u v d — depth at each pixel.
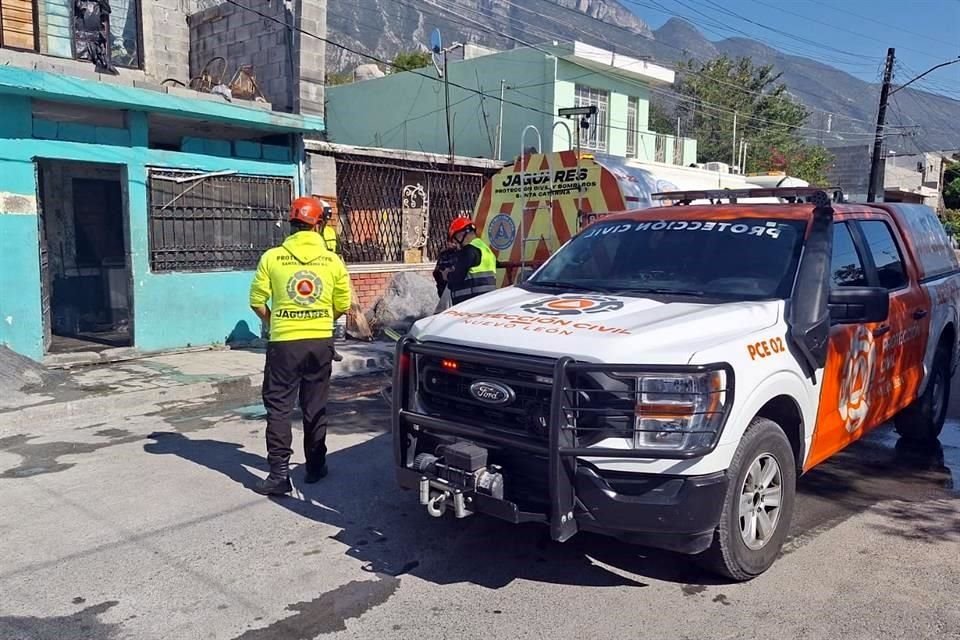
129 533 4.82
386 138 26.36
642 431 3.70
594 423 3.77
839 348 4.84
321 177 12.32
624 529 3.76
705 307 4.33
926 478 6.02
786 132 45.50
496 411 4.06
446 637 3.62
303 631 3.68
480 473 3.92
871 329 5.28
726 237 5.04
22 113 8.95
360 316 11.89
